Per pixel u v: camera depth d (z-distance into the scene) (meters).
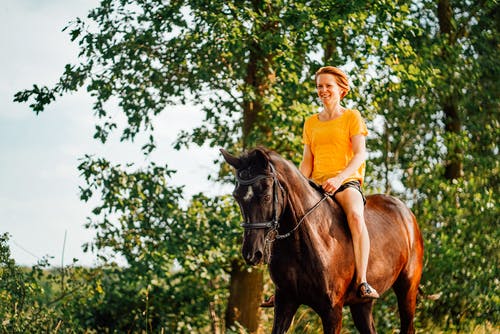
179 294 10.03
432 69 9.67
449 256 8.97
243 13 9.05
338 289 4.67
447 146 10.47
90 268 9.36
